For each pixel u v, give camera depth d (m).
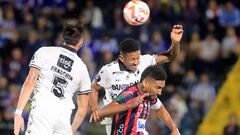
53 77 21.53
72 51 21.94
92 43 51.53
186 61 51.09
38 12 56.38
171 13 54.53
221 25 55.50
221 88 47.00
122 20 53.97
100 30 53.59
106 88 23.50
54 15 56.06
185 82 48.44
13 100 45.03
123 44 22.62
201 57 51.62
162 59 23.69
